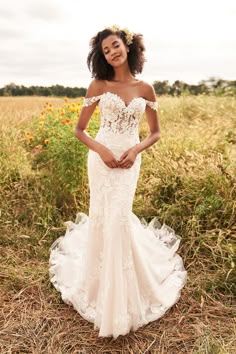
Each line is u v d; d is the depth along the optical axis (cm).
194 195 468
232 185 461
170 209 465
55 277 377
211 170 479
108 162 301
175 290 357
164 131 701
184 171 494
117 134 308
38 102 1138
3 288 368
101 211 312
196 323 325
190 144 586
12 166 570
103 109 308
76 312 338
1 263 408
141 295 331
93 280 323
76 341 305
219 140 584
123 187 304
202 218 444
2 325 321
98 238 317
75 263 379
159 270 370
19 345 301
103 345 301
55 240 455
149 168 551
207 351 290
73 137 488
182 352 296
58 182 516
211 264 394
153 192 501
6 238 451
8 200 519
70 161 488
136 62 321
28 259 420
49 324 325
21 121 779
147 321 319
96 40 303
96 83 311
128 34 304
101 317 303
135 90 313
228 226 427
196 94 925
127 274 298
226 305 346
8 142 628
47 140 523
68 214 501
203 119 812
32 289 367
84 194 517
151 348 299
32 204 502
